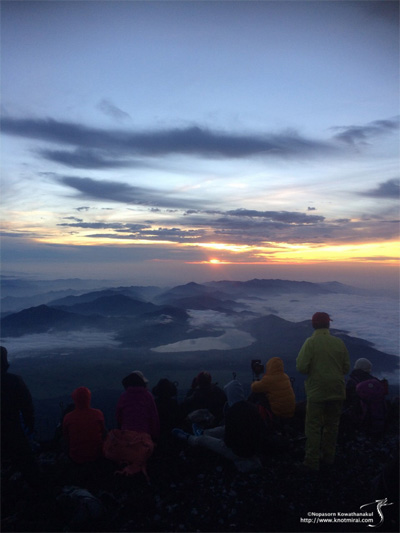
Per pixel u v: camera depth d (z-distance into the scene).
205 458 6.12
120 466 5.66
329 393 5.62
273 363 7.11
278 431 6.93
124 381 6.42
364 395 7.25
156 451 6.34
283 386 6.97
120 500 4.98
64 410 6.83
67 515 4.48
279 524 4.53
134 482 5.42
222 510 4.80
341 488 5.32
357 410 7.55
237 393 5.91
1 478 5.56
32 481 4.88
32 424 5.06
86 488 5.28
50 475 5.50
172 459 6.10
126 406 6.18
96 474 5.62
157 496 5.09
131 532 4.36
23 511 4.73
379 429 7.05
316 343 5.75
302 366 5.71
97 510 4.45
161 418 7.05
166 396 7.21
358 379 8.12
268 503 4.94
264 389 6.98
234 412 5.73
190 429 7.02
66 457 6.13
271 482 5.45
